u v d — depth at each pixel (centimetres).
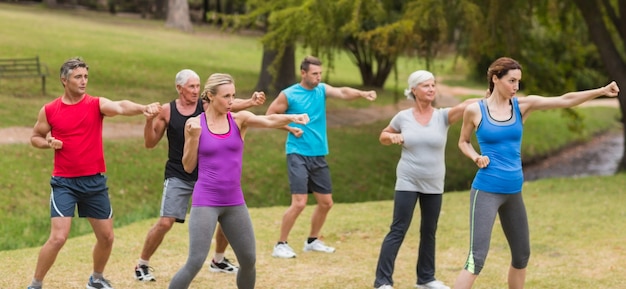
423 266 768
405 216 741
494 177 620
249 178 1944
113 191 1684
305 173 899
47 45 3288
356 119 2862
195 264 596
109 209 698
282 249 914
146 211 1619
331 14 1883
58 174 671
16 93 2361
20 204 1514
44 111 666
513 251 646
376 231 1090
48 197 1589
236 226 612
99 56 3253
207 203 601
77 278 799
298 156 895
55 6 5256
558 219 1149
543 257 917
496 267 873
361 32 1908
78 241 1013
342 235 1062
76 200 680
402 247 998
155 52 3672
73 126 664
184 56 3728
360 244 1008
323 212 930
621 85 1967
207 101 610
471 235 626
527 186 1577
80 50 3312
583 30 2377
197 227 597
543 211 1221
